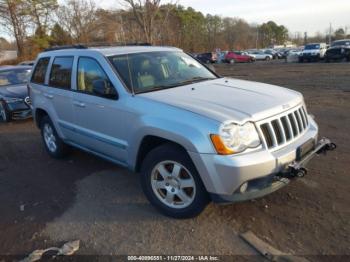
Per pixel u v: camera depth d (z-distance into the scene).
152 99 3.70
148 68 4.43
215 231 3.45
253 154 3.14
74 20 30.58
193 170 3.36
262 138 3.24
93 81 4.30
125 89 4.00
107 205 4.12
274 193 4.09
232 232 3.42
